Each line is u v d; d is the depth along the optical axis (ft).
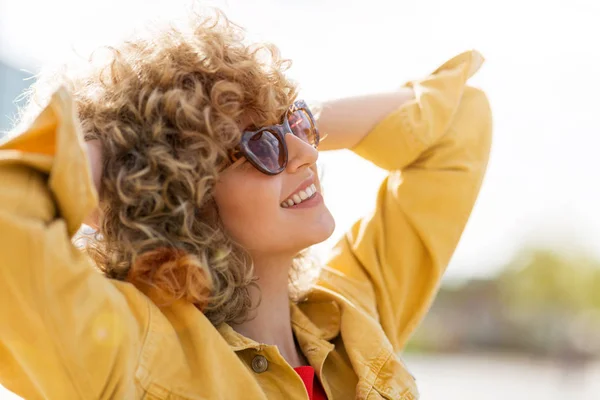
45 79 4.55
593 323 97.45
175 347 3.93
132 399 3.67
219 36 4.47
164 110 4.16
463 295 93.91
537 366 61.77
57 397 3.48
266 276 4.62
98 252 4.34
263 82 4.45
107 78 4.30
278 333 4.69
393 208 5.43
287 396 4.28
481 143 5.69
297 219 4.49
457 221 5.38
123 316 3.61
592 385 43.68
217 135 4.22
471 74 5.83
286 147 4.42
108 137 4.11
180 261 4.11
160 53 4.31
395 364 4.80
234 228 4.42
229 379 4.00
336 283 5.24
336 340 4.99
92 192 3.50
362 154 5.58
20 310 3.24
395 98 5.60
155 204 4.06
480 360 69.21
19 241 3.17
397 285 5.29
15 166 3.40
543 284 110.32
